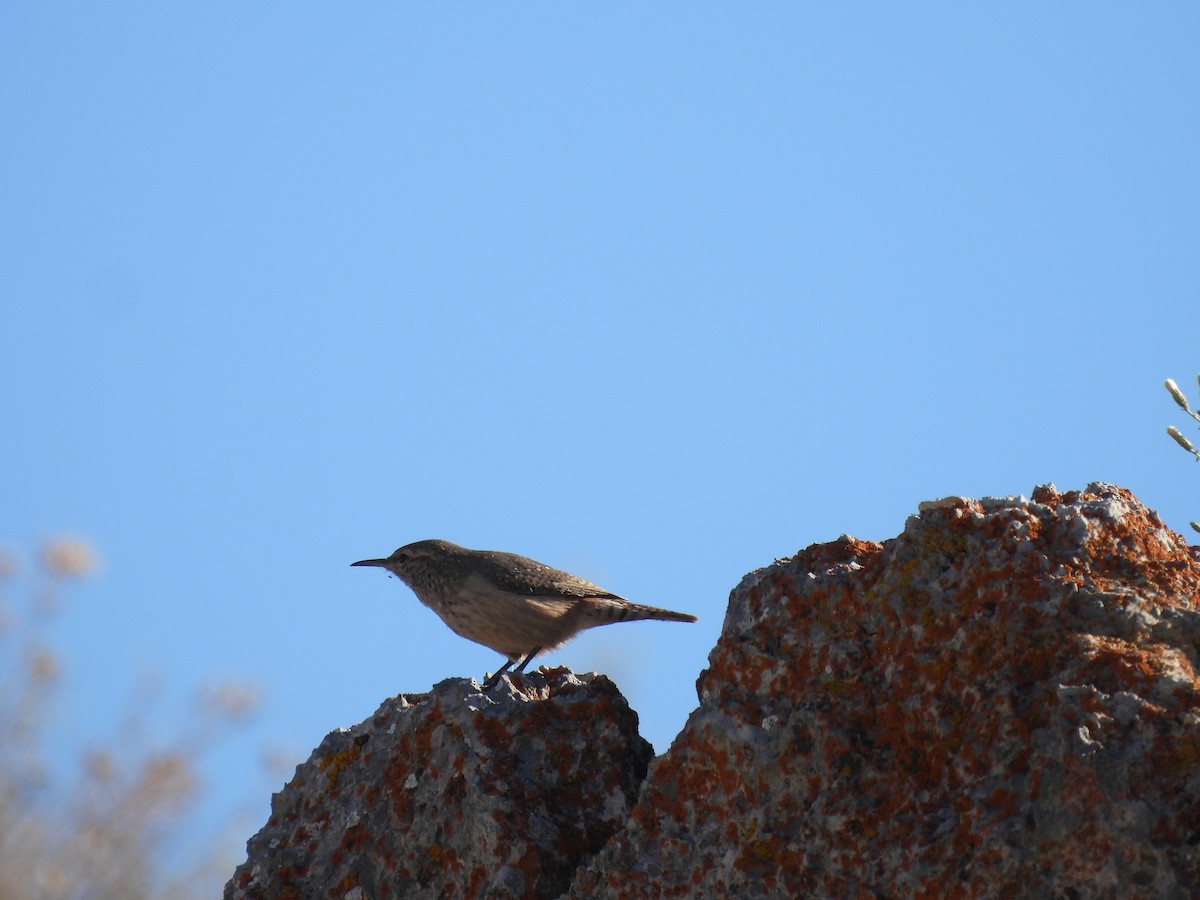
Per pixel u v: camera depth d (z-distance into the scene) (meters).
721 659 9.25
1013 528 8.76
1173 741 7.50
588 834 9.95
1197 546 9.27
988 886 7.55
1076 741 7.59
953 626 8.57
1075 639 8.15
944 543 8.85
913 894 7.82
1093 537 8.81
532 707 10.46
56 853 23.61
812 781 8.52
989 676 8.32
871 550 9.41
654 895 8.74
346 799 10.75
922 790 8.22
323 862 10.51
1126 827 7.33
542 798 10.04
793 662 8.99
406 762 10.48
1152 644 8.12
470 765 10.08
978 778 8.00
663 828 8.95
